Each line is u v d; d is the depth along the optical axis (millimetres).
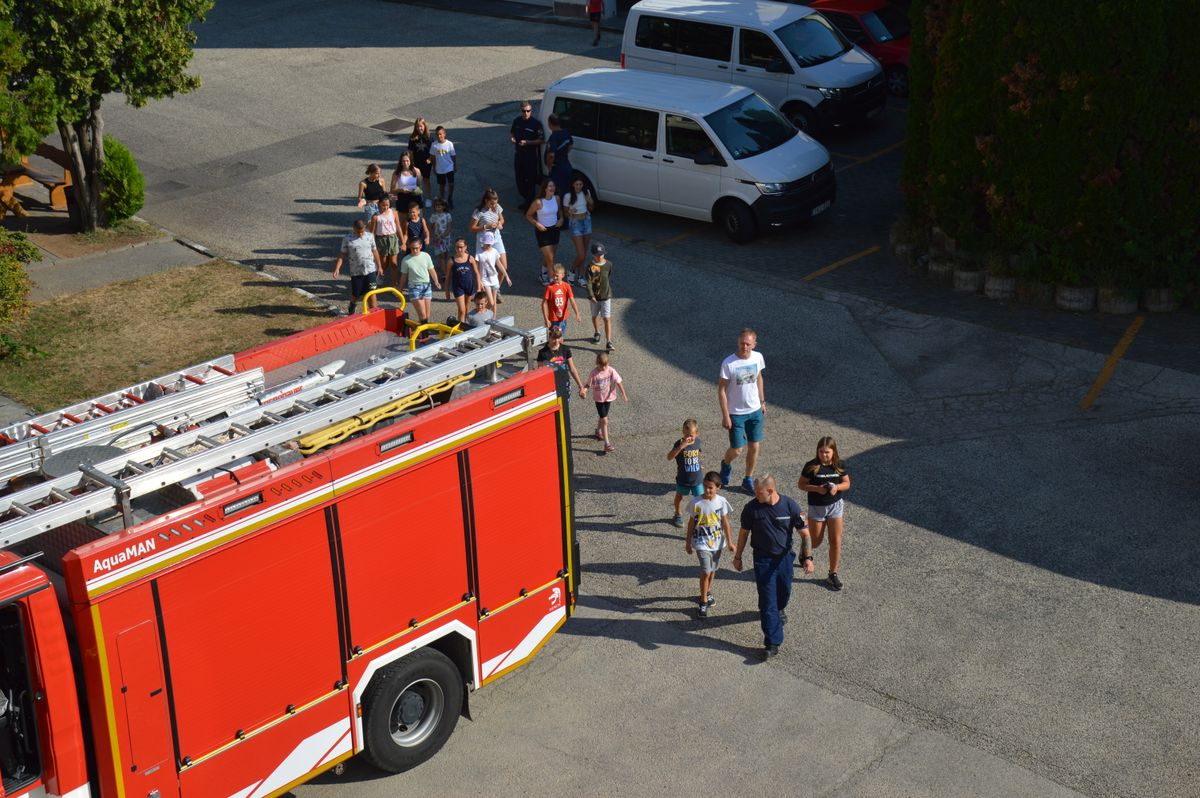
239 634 7605
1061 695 9578
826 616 10695
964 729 9281
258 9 37031
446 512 8609
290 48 32562
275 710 7934
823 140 23875
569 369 13648
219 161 24625
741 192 19141
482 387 9125
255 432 7766
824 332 16359
